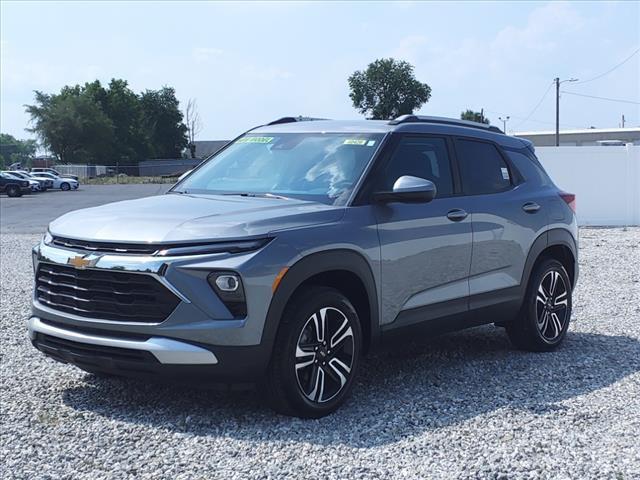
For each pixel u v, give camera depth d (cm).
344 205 552
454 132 662
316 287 521
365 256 546
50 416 522
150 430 496
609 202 1986
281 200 568
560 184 1981
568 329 823
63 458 452
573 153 1973
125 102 12912
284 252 497
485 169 677
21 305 940
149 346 479
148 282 485
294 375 503
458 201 632
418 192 553
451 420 520
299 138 641
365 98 8269
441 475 427
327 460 448
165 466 440
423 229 593
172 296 480
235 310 483
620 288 1075
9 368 643
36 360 668
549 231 715
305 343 512
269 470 434
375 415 529
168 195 621
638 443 478
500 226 661
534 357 700
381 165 585
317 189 576
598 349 732
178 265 480
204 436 485
